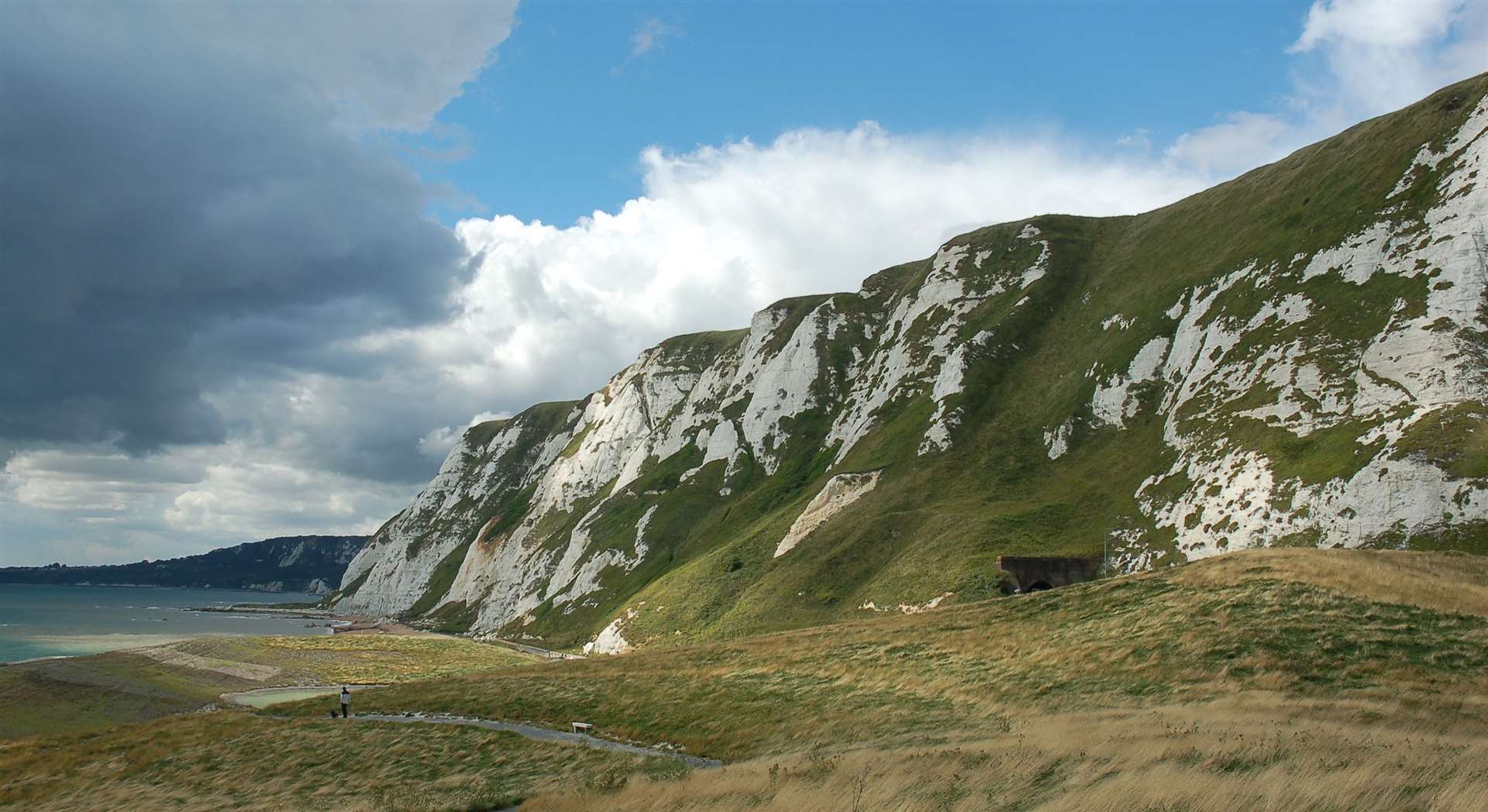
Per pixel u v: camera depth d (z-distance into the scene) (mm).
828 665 55031
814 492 142875
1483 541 67500
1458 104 107750
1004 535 99375
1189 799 22672
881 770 30500
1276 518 81000
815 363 193625
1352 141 122375
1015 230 174625
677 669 61281
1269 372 98812
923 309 171250
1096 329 136625
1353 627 41875
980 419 129750
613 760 42469
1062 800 24141
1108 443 114188
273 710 66500
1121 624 49250
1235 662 40719
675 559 160500
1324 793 21750
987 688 45031
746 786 31562
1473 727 30625
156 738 56969
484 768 44156
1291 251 112000
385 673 108500
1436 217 96312
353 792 42500
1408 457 74938
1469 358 81938
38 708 83688
